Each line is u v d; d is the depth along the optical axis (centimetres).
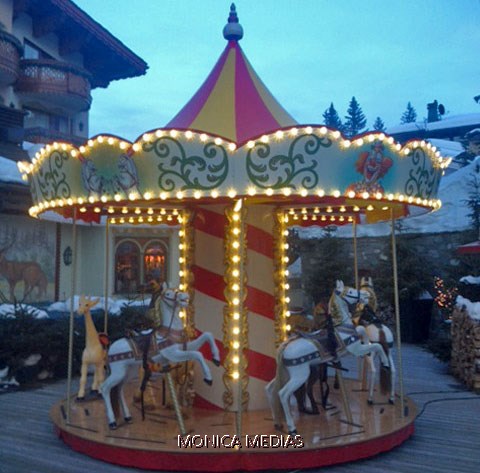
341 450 529
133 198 549
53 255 1628
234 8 762
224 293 670
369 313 757
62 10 1997
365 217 872
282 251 705
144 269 1789
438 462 539
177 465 511
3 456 556
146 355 585
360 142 530
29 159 1513
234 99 690
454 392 880
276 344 687
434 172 628
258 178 519
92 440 550
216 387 670
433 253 1512
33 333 959
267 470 513
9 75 1806
